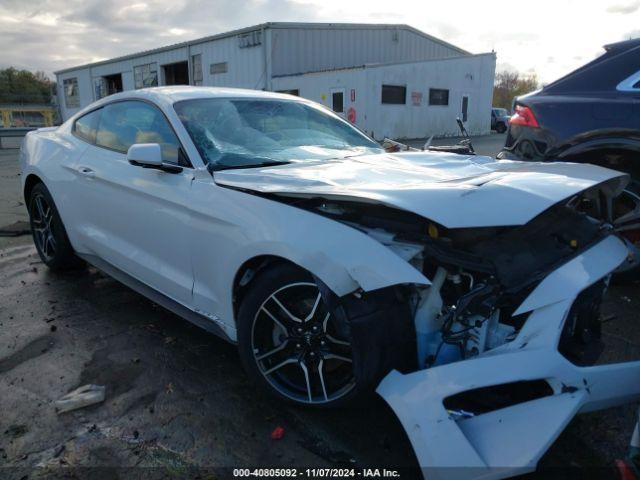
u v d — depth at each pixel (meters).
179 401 2.66
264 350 2.56
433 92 23.72
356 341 2.15
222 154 3.05
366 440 2.37
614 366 2.08
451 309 2.20
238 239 2.52
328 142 3.58
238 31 22.95
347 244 2.16
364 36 25.22
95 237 3.76
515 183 2.36
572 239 2.45
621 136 3.74
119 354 3.13
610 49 4.03
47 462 2.22
